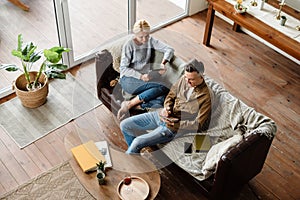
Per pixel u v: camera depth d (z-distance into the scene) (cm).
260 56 450
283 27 400
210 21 440
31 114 381
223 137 315
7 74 407
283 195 332
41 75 383
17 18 416
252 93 411
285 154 359
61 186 331
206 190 307
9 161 347
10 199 323
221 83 343
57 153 353
